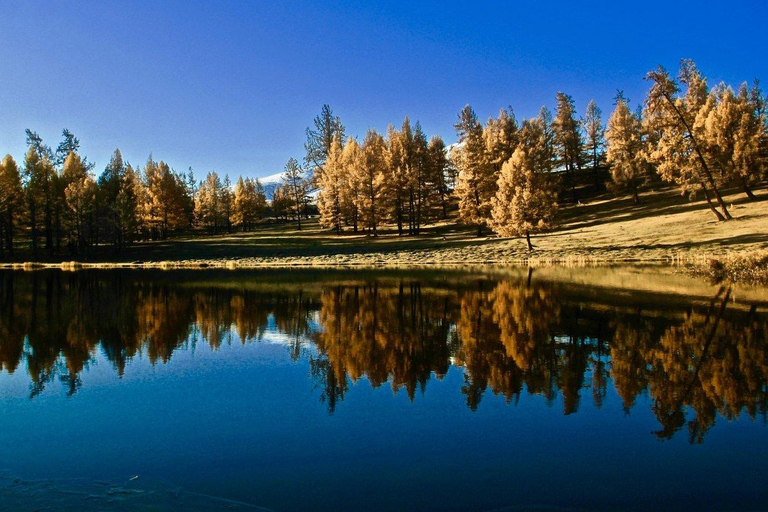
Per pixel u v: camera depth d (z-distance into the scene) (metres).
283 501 5.82
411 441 7.52
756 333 13.90
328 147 79.94
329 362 12.25
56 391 10.23
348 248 58.16
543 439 7.50
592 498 5.79
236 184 94.81
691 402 8.84
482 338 14.48
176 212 78.69
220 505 5.73
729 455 6.84
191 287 30.56
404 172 64.38
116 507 5.69
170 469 6.72
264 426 8.23
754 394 9.14
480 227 57.84
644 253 38.03
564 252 42.94
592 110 76.25
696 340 13.27
